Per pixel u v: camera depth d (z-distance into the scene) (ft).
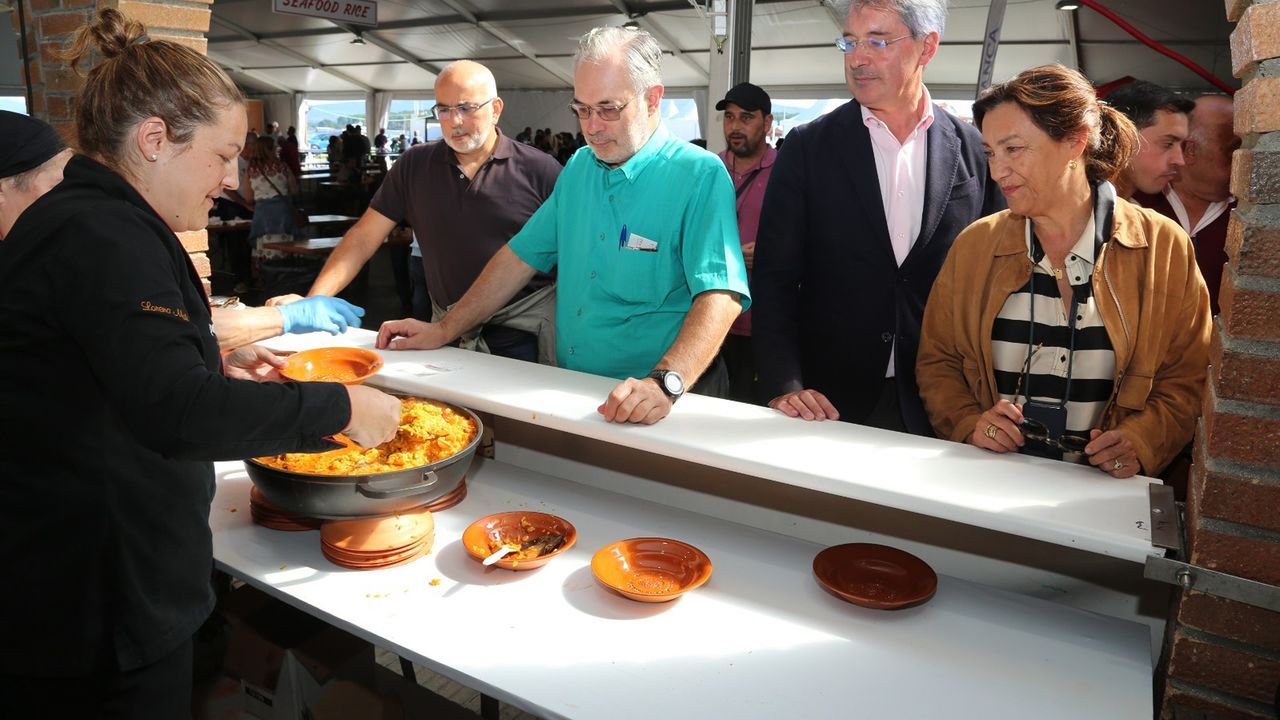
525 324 7.97
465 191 9.50
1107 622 4.41
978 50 34.50
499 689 3.73
